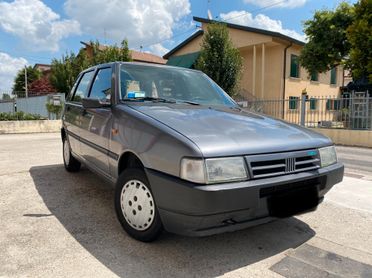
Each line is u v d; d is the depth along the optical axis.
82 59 24.77
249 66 23.19
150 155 2.62
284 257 2.70
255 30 20.64
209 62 17.62
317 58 18.77
